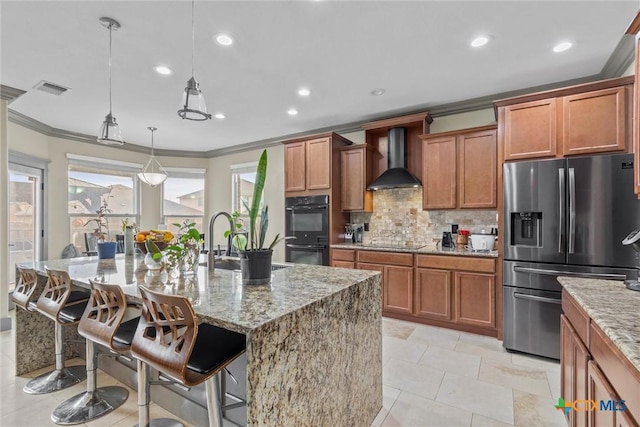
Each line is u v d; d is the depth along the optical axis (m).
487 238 3.29
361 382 1.74
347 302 1.61
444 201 3.64
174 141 5.56
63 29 2.25
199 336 1.44
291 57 2.69
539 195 2.68
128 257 2.81
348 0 1.97
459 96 3.56
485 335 3.18
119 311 1.53
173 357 1.18
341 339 1.55
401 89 3.36
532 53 2.61
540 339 2.68
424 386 2.25
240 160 5.95
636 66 1.54
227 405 1.58
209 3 1.98
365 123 4.40
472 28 2.28
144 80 3.10
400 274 3.60
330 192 4.21
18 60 2.70
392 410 1.97
